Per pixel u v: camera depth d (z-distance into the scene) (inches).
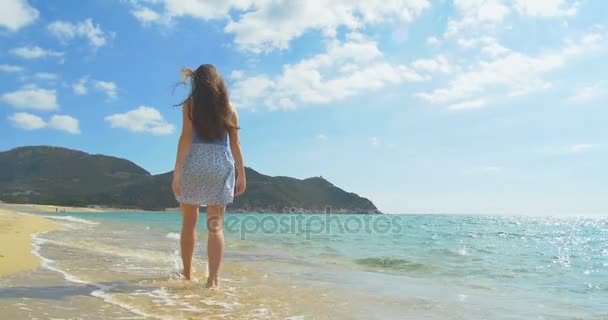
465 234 794.8
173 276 172.1
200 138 158.2
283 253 362.6
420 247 458.3
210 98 157.4
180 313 114.1
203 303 128.6
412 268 283.1
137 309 115.5
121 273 175.3
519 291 195.3
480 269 279.9
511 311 145.1
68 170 6215.6
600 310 150.9
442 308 143.5
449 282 222.2
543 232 991.0
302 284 183.6
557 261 333.1
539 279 240.1
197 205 164.7
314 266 270.7
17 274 160.2
